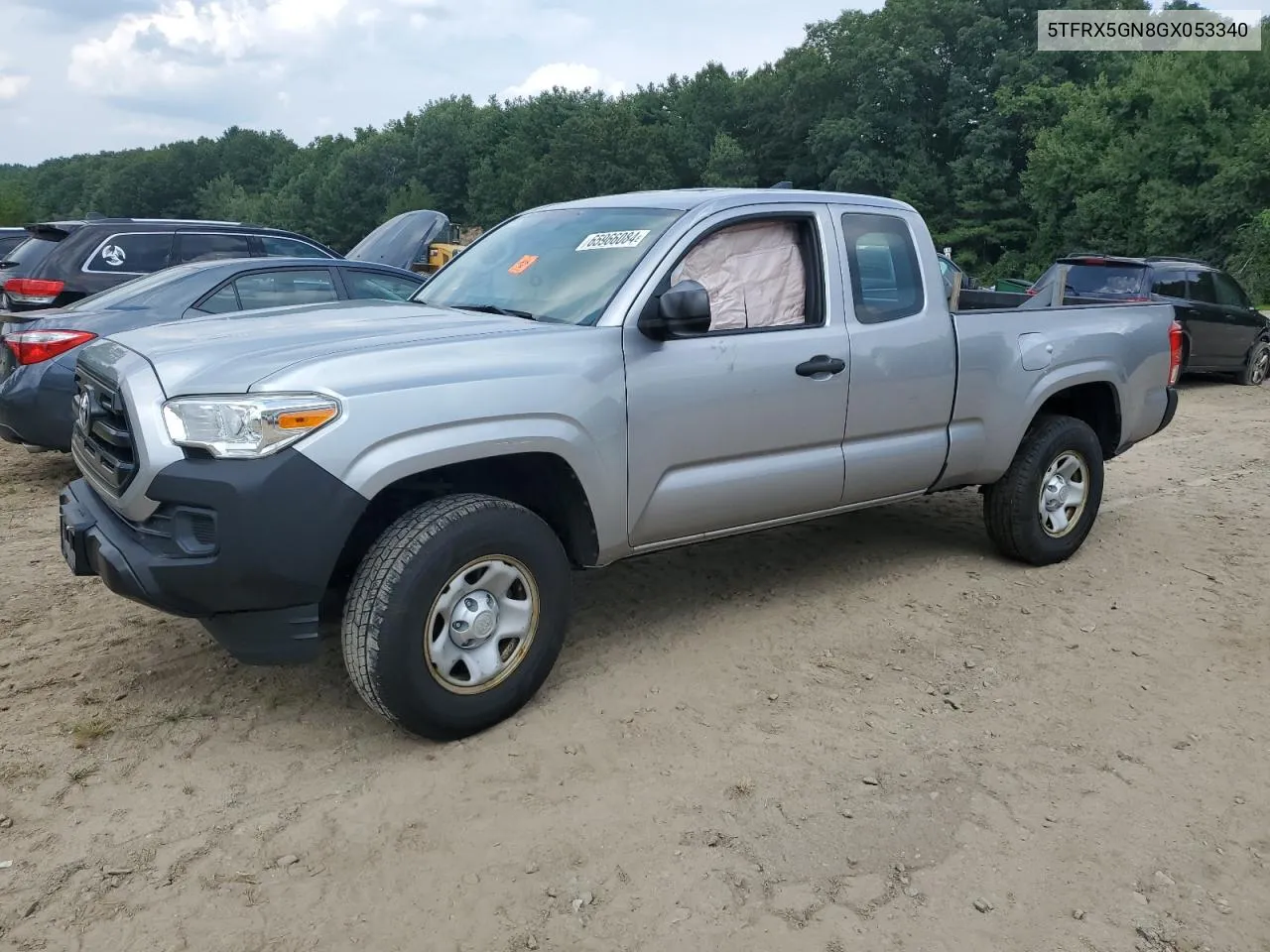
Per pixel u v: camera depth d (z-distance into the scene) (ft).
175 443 10.00
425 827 9.84
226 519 9.79
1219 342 42.37
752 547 18.67
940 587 16.75
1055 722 12.31
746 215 13.78
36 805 10.09
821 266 14.43
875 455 15.08
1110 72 172.04
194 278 23.04
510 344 11.52
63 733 11.50
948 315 15.81
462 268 15.39
